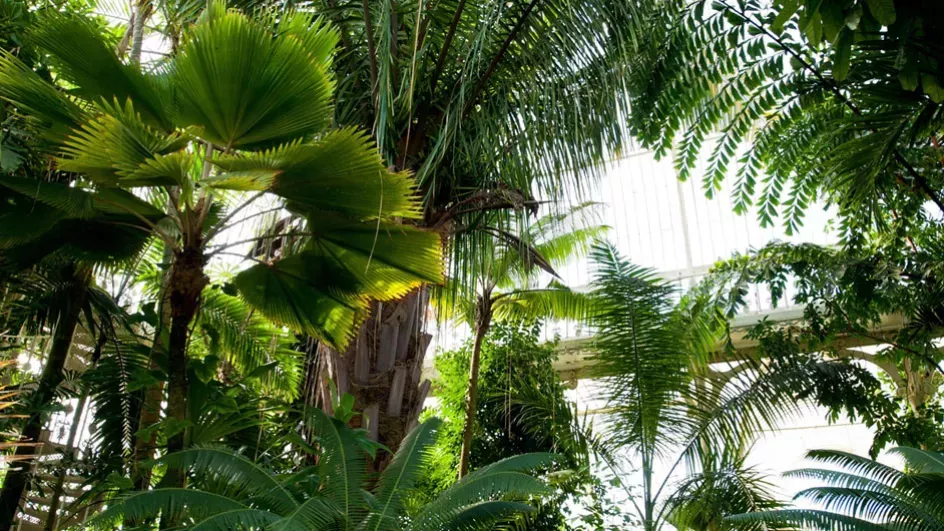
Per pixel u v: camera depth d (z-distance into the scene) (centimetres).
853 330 832
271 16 490
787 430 1300
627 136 533
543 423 700
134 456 480
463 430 884
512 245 576
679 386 645
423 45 494
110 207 414
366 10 498
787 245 823
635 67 640
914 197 755
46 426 555
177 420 371
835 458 617
